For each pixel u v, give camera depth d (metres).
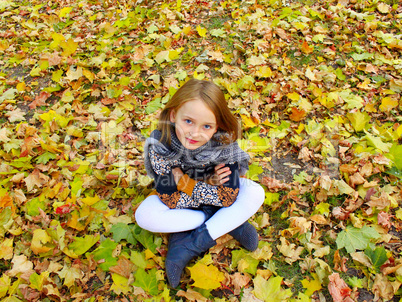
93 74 3.22
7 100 3.10
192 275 1.86
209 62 3.45
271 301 1.86
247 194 2.04
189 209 2.11
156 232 2.05
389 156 2.55
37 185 2.42
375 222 2.22
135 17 4.04
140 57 3.39
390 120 2.89
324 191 2.36
